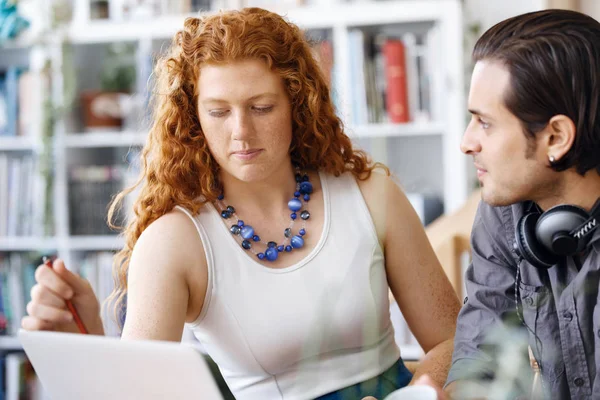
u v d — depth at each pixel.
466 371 1.23
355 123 3.59
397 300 1.67
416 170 3.86
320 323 1.47
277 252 1.53
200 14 1.67
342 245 1.56
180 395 0.99
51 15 3.71
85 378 1.06
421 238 1.66
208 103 1.46
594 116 1.19
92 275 3.74
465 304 1.43
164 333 1.44
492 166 1.24
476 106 1.24
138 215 1.58
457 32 3.49
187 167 1.54
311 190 1.62
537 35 1.19
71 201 3.79
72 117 3.83
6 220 3.80
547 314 1.31
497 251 1.43
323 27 3.64
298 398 1.46
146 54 3.66
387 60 3.58
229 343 1.50
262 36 1.46
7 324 3.81
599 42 1.19
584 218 1.21
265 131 1.47
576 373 1.27
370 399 1.17
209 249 1.51
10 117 3.82
